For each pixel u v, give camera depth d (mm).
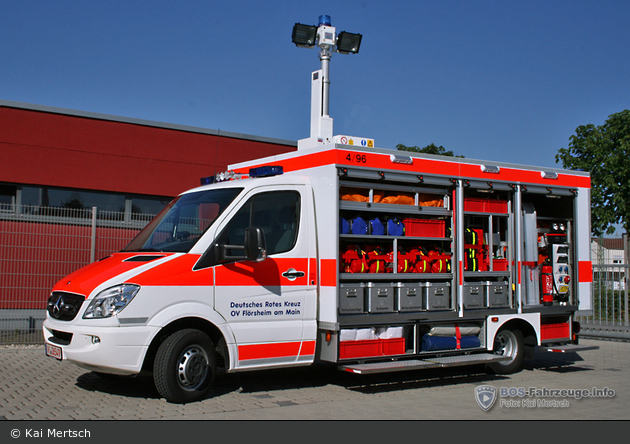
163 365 6340
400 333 7910
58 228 10469
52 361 9094
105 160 14648
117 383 7562
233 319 6758
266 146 16812
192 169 15695
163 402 6555
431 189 8352
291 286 7199
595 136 18688
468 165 8680
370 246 7816
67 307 6422
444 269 8438
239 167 9055
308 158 7762
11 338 10258
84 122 14453
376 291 7656
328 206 7391
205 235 6766
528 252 9305
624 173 17938
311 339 7297
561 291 9734
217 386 7629
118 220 11008
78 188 14352
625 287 13891
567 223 10086
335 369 9273
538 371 9664
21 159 13742
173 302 6395
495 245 9062
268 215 7219
